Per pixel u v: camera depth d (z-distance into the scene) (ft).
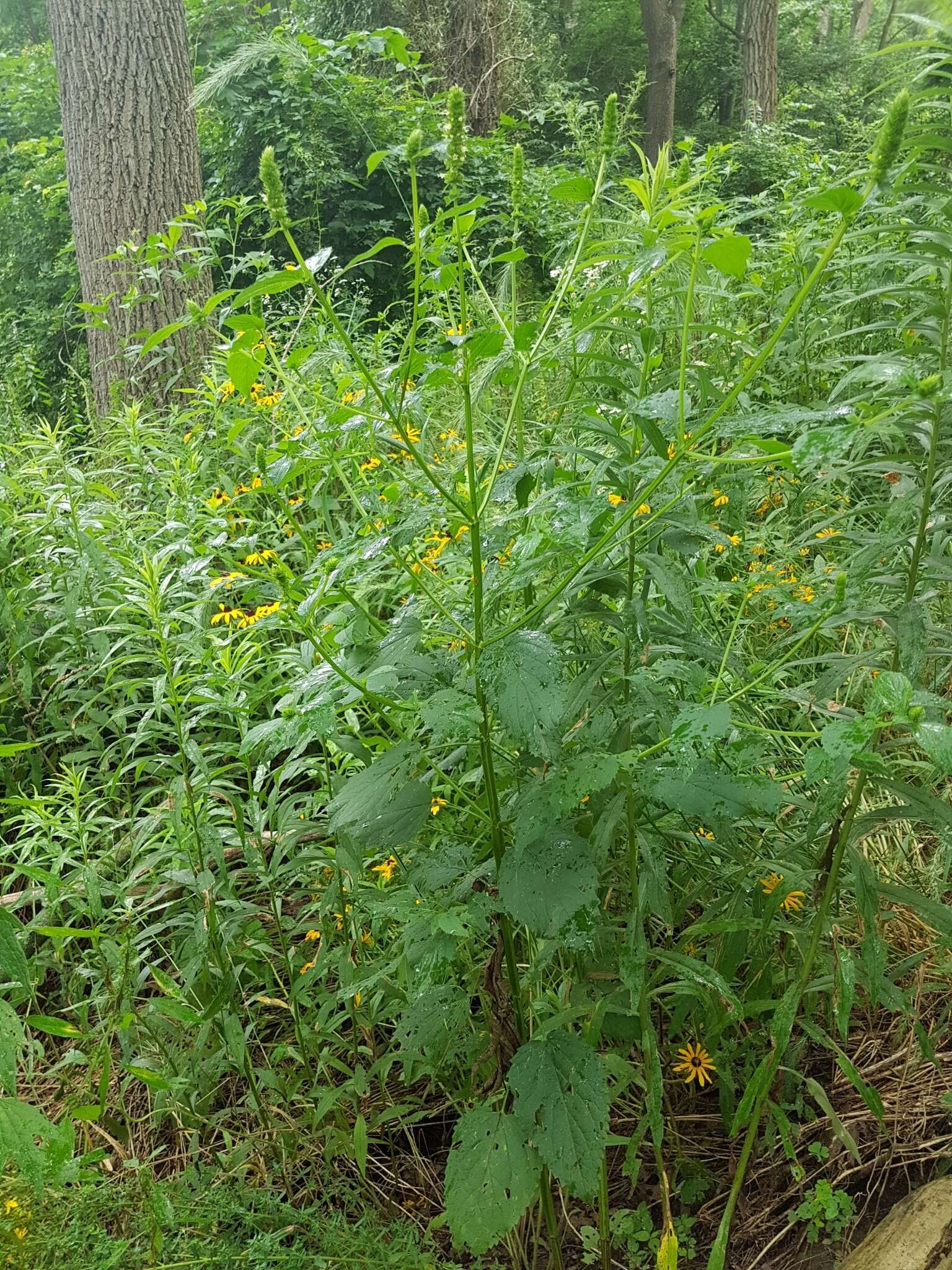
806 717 6.97
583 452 5.83
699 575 7.05
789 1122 6.49
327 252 4.58
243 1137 6.79
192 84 18.08
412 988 5.85
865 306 12.24
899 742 5.45
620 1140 5.50
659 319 10.24
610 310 5.10
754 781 4.55
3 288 28.78
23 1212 5.32
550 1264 6.04
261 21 34.94
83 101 17.26
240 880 8.16
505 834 5.54
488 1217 4.60
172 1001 5.73
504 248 22.22
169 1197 5.84
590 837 5.26
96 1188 5.78
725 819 5.58
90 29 17.06
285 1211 5.79
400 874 6.54
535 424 7.37
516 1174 4.68
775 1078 6.49
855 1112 6.72
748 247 4.11
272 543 10.30
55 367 25.13
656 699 5.42
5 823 7.29
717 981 5.13
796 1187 6.33
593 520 4.59
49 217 27.84
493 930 6.33
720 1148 6.62
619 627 5.82
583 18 62.39
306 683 5.10
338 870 6.76
